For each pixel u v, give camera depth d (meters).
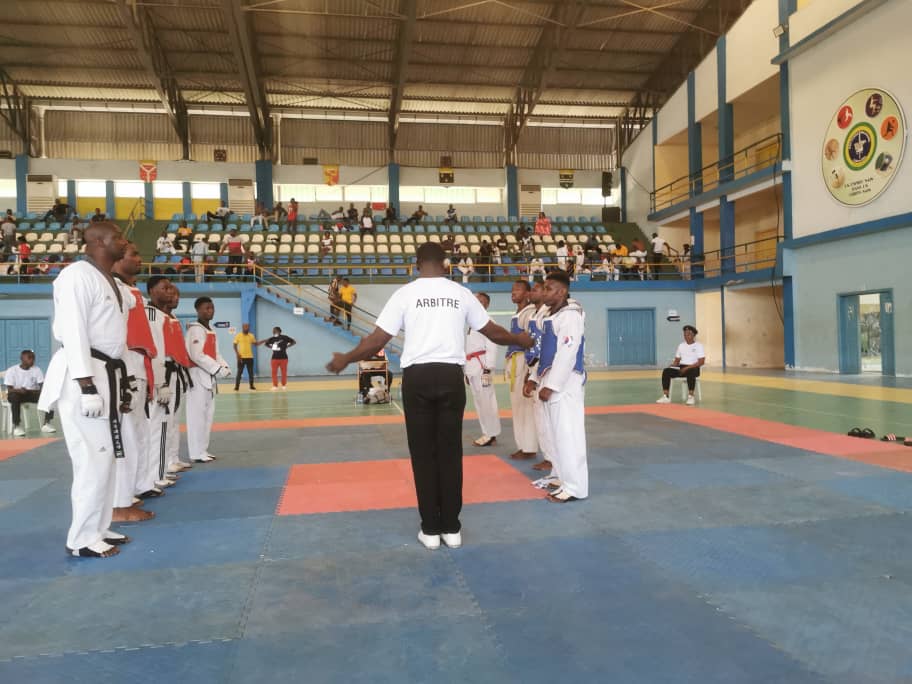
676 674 2.16
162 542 3.70
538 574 3.11
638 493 4.68
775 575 3.06
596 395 12.09
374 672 2.20
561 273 4.57
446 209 29.56
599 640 2.42
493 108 28.77
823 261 16.06
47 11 21.14
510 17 22.62
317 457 6.40
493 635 2.47
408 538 3.74
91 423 3.42
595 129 30.59
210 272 20.89
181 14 21.47
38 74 24.91
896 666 2.20
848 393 11.24
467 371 6.82
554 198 30.05
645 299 21.97
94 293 3.39
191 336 6.10
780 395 11.27
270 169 27.66
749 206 23.28
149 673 2.21
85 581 3.09
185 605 2.79
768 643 2.38
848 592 2.84
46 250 21.80
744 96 19.83
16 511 4.48
